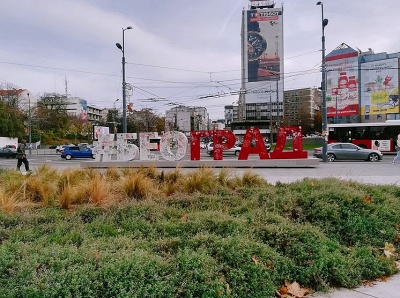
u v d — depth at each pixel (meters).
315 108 99.56
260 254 3.79
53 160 33.91
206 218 4.79
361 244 4.79
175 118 95.12
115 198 6.60
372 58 60.03
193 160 19.64
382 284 3.90
